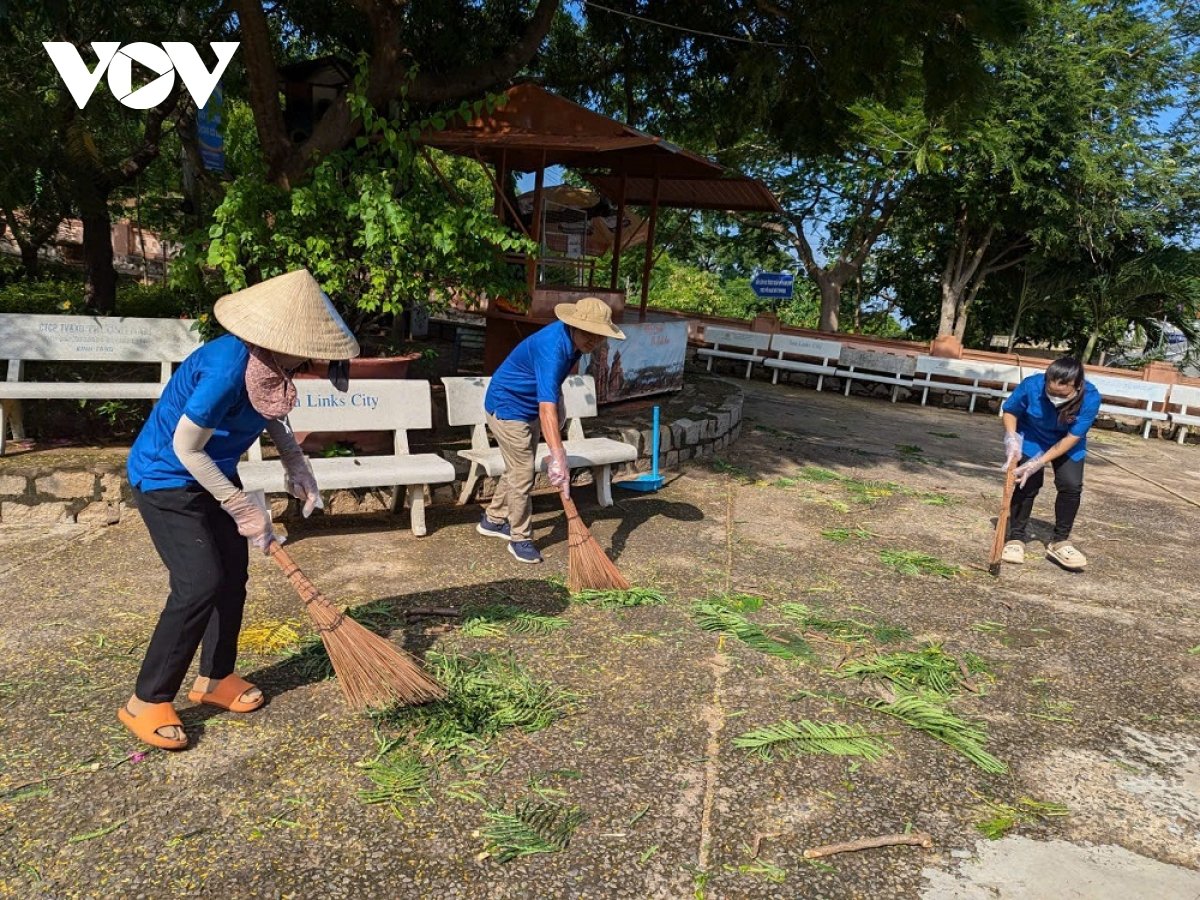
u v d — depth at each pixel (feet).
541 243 25.73
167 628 9.00
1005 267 62.18
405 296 19.33
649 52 31.83
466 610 13.37
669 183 33.55
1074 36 51.75
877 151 52.26
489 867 7.84
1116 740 10.83
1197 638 14.40
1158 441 39.65
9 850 7.76
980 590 16.11
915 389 45.27
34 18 21.01
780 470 25.07
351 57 28.58
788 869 8.04
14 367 18.75
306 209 18.10
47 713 9.96
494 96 20.06
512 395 15.23
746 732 10.33
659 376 28.48
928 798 9.31
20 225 31.42
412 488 16.63
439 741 9.73
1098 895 7.95
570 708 10.63
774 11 24.09
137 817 8.29
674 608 14.02
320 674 11.14
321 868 7.73
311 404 16.57
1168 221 55.62
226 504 8.68
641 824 8.55
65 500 16.78
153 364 23.16
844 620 14.05
